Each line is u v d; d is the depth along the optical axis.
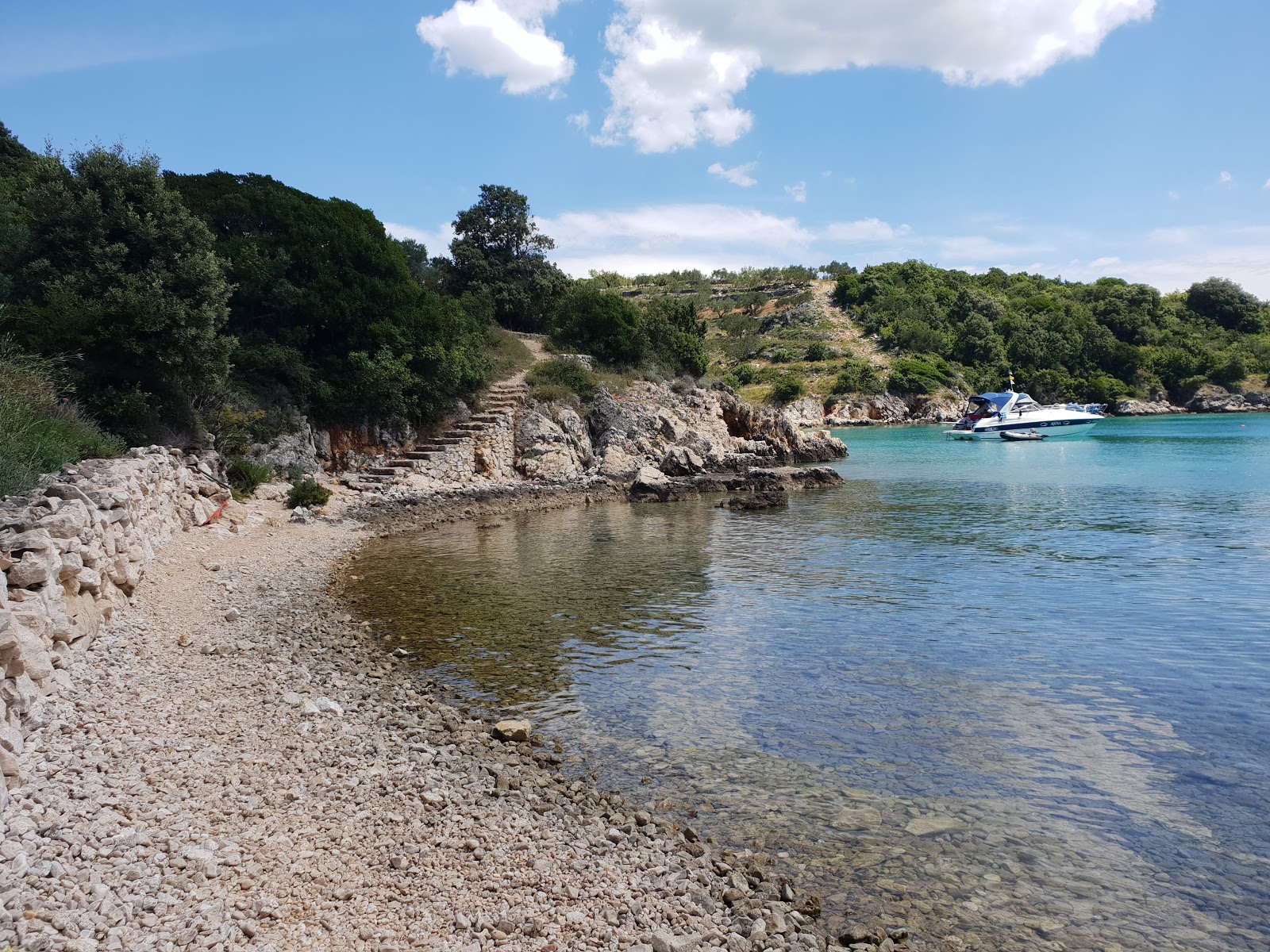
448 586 17.84
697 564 20.50
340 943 5.26
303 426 30.98
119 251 22.03
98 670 9.46
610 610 15.85
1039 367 123.38
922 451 62.44
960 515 29.38
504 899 6.09
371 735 9.26
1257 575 18.42
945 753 9.34
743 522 28.23
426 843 6.86
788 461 52.50
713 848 7.32
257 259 30.12
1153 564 19.94
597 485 36.59
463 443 35.06
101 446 17.91
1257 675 11.82
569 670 12.27
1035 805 8.14
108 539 12.02
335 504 28.03
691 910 6.24
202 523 20.88
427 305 37.09
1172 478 40.12
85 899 4.95
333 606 15.67
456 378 36.22
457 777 8.38
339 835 6.75
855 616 15.38
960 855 7.26
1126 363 121.31
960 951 5.96
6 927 4.43
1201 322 140.62
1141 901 6.60
